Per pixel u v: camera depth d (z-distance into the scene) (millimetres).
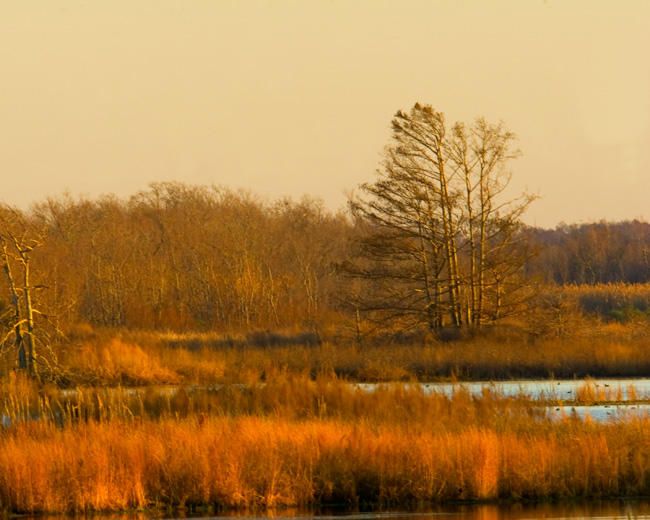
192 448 73125
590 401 117625
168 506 69688
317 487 71625
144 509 69438
